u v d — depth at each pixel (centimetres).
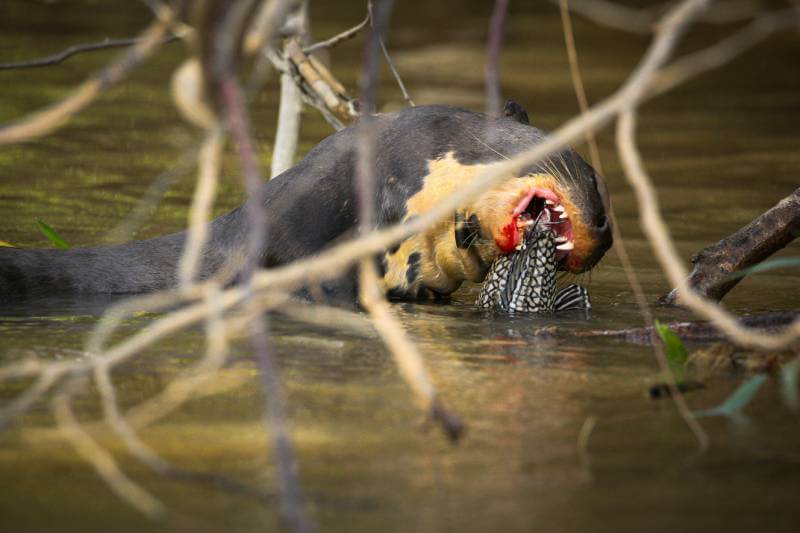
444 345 960
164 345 935
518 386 827
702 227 1561
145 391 801
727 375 863
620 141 545
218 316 597
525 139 1170
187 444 687
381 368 875
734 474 644
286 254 1188
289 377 843
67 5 3619
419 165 1170
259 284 577
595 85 2853
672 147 2205
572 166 1158
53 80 2577
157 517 577
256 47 552
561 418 749
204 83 549
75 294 1170
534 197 1163
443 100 2464
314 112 2384
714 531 568
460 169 1155
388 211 1179
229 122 564
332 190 1192
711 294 1120
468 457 670
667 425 734
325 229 1190
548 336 1004
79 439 675
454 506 596
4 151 1966
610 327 1050
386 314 608
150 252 1217
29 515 579
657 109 2681
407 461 663
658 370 880
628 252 1433
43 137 2081
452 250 1160
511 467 654
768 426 732
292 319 1055
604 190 1171
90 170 1836
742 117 2562
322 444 691
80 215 1539
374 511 589
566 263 1180
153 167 1870
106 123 2223
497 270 1145
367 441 697
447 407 770
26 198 1630
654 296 1212
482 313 1118
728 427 731
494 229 1138
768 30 555
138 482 625
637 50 3522
